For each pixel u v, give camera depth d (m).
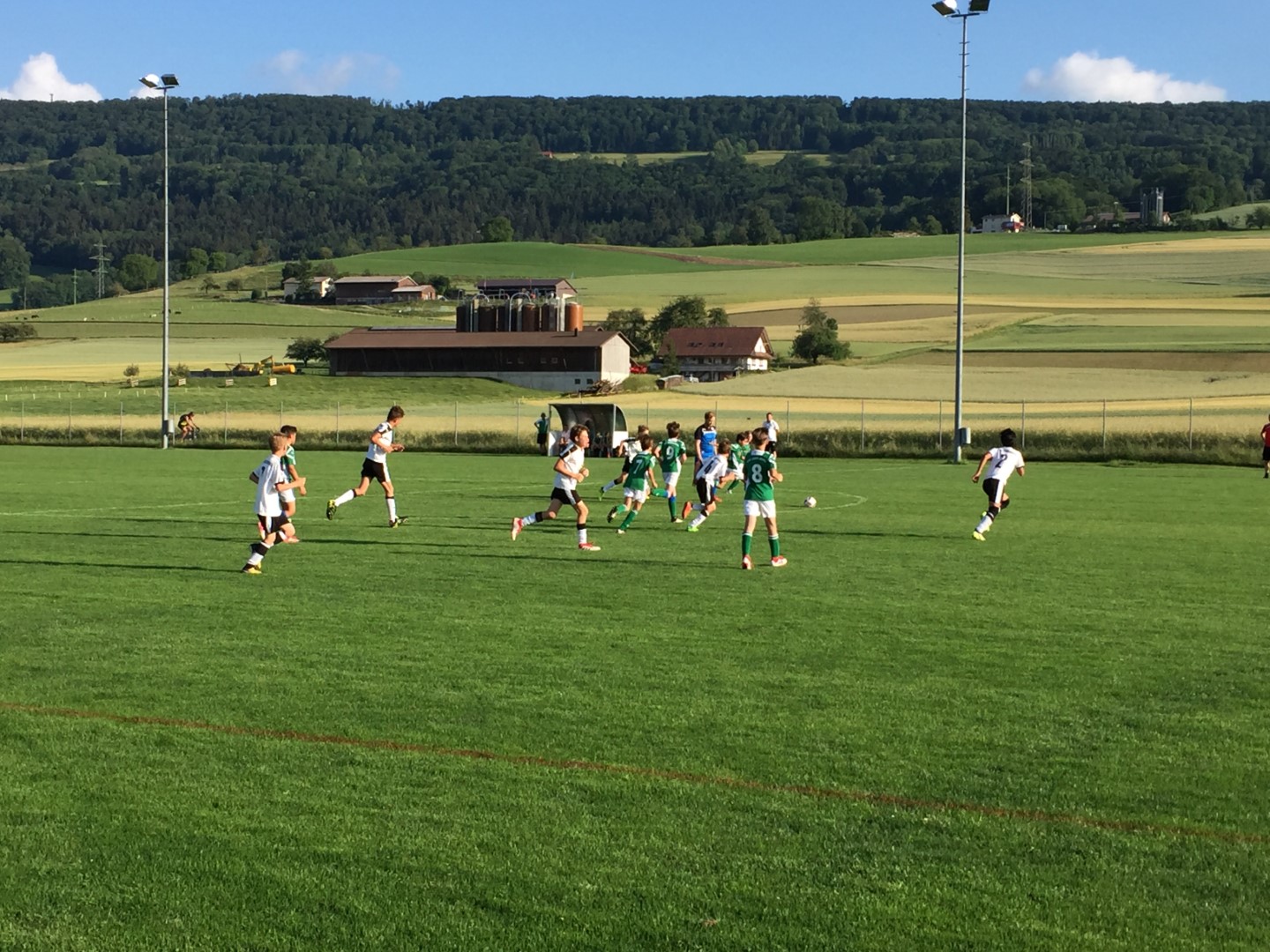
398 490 36.41
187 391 105.12
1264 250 181.62
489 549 21.78
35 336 162.25
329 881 7.05
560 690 11.20
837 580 18.09
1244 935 6.43
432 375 122.38
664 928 6.50
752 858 7.36
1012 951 6.27
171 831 7.75
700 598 16.39
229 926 6.54
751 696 11.00
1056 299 149.25
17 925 6.56
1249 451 51.00
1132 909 6.71
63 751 9.34
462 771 8.88
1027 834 7.73
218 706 10.63
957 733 9.87
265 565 19.56
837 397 90.25
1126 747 9.48
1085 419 71.50
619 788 8.52
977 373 99.62
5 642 13.36
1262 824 7.91
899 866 7.24
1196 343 108.00
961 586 17.53
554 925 6.54
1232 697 11.05
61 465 48.56
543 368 121.00
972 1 47.31
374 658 12.50
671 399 91.88
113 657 12.59
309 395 105.25
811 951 6.27
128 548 21.66
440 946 6.33
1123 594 16.86
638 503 24.95
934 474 45.03
